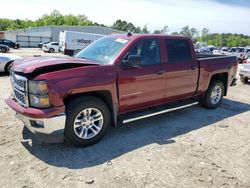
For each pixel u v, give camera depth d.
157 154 3.94
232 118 5.84
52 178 3.24
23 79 3.67
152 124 5.21
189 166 3.63
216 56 6.65
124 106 4.43
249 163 3.81
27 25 110.69
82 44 28.59
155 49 4.82
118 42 4.65
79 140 3.97
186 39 5.43
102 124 4.19
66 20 107.00
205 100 6.24
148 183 3.21
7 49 28.30
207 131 4.96
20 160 3.63
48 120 3.55
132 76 4.36
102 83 3.98
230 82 6.77
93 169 3.47
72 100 3.86
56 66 3.71
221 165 3.70
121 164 3.62
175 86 5.18
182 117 5.73
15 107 3.89
